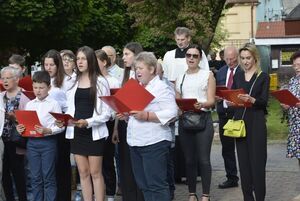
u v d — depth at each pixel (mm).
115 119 7441
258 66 7324
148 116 6160
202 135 7703
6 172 8008
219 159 12352
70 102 7098
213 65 13492
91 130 6949
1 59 21750
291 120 7809
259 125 7234
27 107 7445
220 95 7750
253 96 7207
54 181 7480
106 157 8062
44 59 7785
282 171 10719
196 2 21453
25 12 19609
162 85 6316
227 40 48250
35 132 7188
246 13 51156
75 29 21469
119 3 25703
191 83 7777
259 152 7234
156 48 30000
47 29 20922
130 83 6141
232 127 7266
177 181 9852
